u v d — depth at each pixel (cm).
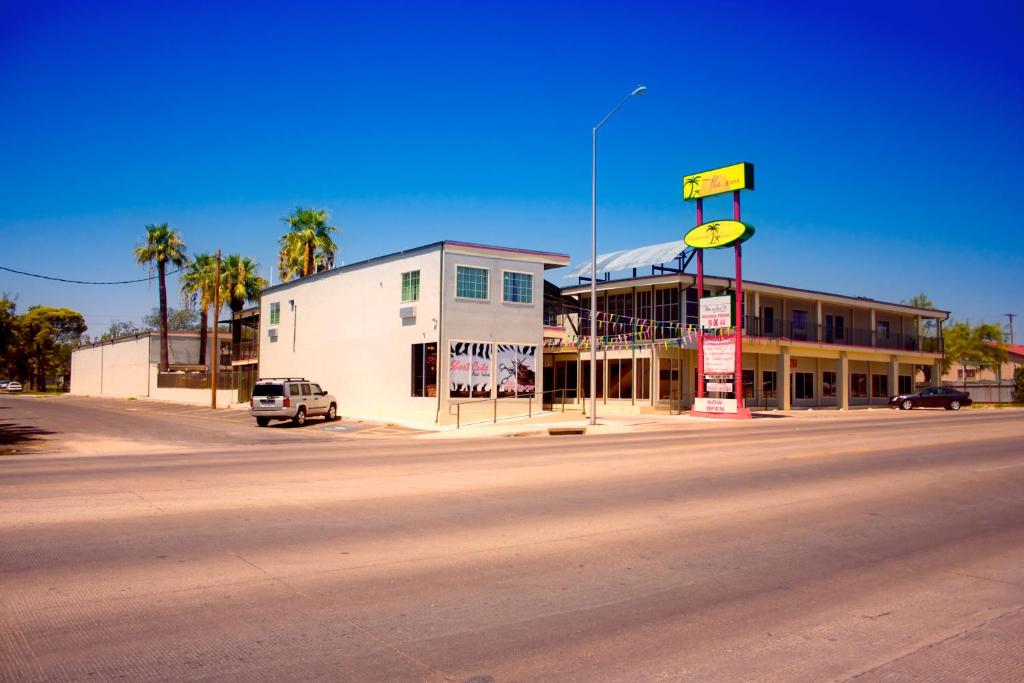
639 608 593
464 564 716
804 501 1083
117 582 641
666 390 4003
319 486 1198
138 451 2059
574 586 650
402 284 3431
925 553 788
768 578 686
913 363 5512
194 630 529
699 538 841
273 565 703
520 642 514
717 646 514
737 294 3531
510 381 3328
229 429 3038
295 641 510
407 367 3359
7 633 519
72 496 1082
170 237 6206
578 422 3036
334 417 3519
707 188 3578
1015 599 632
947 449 1808
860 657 498
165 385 6069
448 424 3120
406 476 1327
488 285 3288
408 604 593
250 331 6084
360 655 486
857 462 1545
